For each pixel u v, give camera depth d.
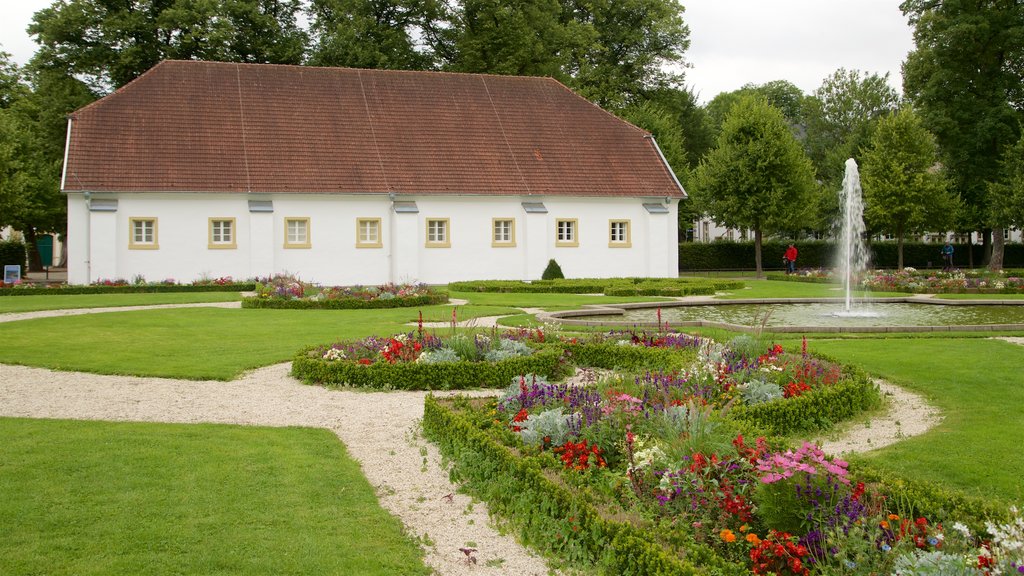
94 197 37.12
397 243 40.81
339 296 28.03
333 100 43.44
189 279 38.56
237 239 39.19
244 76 42.91
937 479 8.25
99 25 46.31
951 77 53.03
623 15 61.75
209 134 40.09
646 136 47.28
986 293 32.78
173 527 6.99
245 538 6.79
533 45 54.34
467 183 42.16
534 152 44.56
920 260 65.25
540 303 28.84
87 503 7.54
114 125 39.00
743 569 5.41
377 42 51.69
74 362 15.52
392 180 41.16
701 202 53.91
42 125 47.16
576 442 8.12
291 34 51.75
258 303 26.86
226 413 11.55
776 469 5.88
